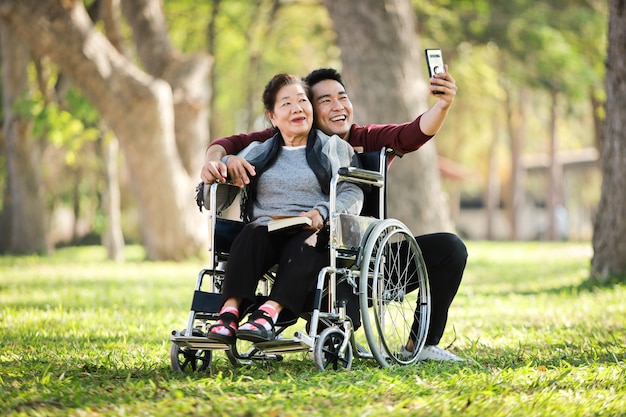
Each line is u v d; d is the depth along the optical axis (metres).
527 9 28.55
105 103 20.20
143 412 4.12
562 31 29.08
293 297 5.17
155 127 20.56
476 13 28.31
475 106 41.94
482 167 55.00
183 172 21.64
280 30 32.56
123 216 42.34
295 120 5.67
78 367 5.70
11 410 4.22
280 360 6.01
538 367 5.57
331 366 5.42
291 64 34.00
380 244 5.50
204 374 5.36
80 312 9.84
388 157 6.11
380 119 18.02
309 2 31.25
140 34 22.88
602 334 7.48
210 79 31.11
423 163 18.42
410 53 18.33
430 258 5.99
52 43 19.31
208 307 5.32
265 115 5.88
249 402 4.30
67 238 40.94
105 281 15.22
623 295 10.45
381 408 4.21
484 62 31.27
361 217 5.43
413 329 6.01
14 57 23.67
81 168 32.53
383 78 18.05
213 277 5.57
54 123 23.20
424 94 18.56
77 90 22.62
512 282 14.44
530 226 63.91
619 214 12.01
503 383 4.85
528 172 58.09
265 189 5.65
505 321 8.73
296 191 5.61
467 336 7.52
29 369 5.61
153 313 9.74
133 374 5.41
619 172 11.98
